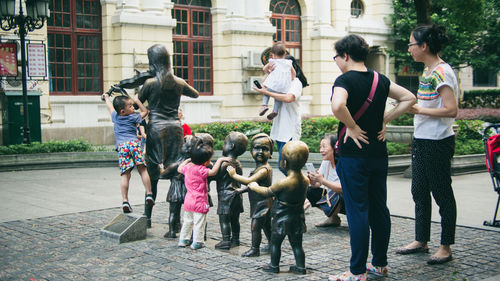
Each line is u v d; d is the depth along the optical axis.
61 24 17.94
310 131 15.60
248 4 21.52
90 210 7.73
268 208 5.21
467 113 21.67
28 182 10.74
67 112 17.50
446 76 4.97
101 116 18.25
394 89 4.51
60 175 11.94
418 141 5.22
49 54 17.70
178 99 6.64
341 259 5.13
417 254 5.30
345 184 4.41
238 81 21.14
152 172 6.63
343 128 4.48
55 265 4.95
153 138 6.45
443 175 5.09
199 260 5.11
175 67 20.56
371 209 4.58
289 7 23.88
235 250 5.51
